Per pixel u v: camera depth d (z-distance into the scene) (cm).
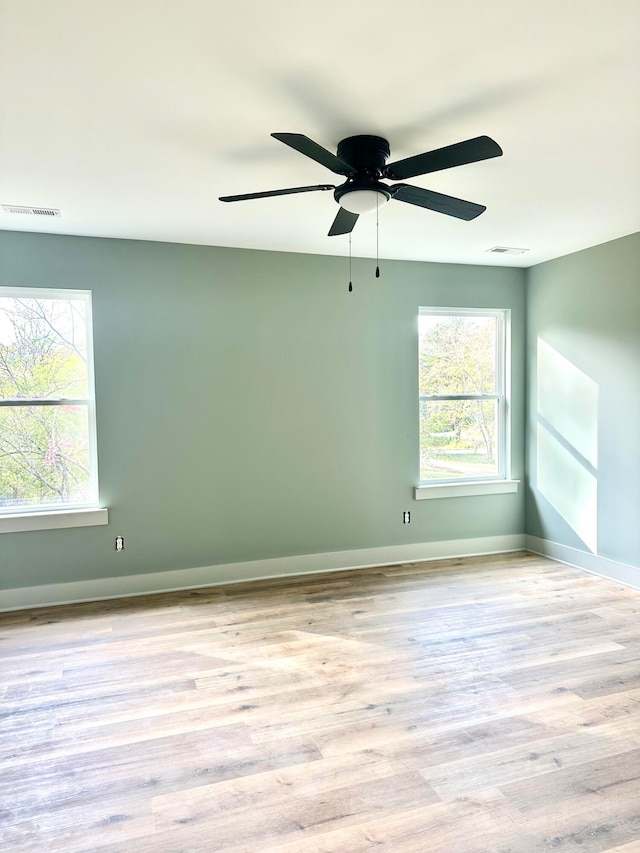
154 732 227
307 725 230
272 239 391
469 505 488
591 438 429
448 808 183
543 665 281
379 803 185
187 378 404
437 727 228
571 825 175
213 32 167
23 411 378
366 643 308
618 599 374
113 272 384
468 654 294
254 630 328
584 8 159
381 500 460
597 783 194
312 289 434
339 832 173
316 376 438
